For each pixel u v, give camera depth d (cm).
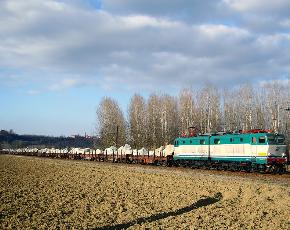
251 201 2250
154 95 10200
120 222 1831
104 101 11119
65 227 1730
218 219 1825
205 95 8912
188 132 8656
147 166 5238
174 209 2117
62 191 2844
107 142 10725
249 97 8319
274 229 1644
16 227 1720
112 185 3167
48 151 11356
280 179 3212
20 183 3341
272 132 3806
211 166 4528
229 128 8781
